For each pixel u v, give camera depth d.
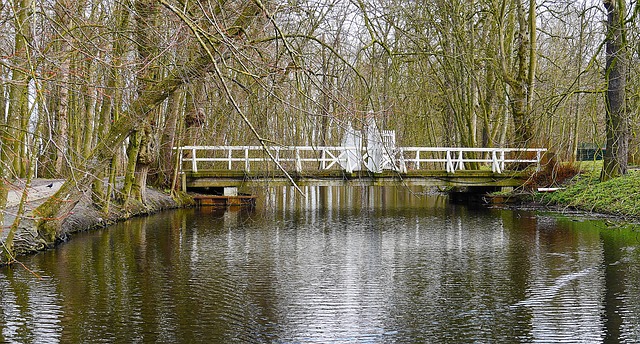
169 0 10.20
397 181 24.86
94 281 11.49
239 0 10.66
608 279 11.79
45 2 9.30
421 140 38.41
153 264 13.15
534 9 25.16
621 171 23.30
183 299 10.45
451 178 25.53
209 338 8.54
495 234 17.67
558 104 19.47
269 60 9.98
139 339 8.44
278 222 20.91
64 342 8.26
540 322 9.31
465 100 32.41
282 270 12.78
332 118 8.77
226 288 11.21
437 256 14.36
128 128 13.16
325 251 15.06
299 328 9.04
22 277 11.63
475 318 9.53
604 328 9.02
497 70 26.95
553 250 14.80
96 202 18.62
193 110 22.53
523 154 27.09
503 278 12.02
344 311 9.87
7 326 8.86
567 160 28.52
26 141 11.66
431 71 29.89
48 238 14.56
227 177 25.53
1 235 12.45
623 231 17.70
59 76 11.05
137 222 19.94
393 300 10.52
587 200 22.72
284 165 22.69
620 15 19.12
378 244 16.14
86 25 10.59
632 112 20.48
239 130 20.11
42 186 19.39
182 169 26.42
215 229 18.73
